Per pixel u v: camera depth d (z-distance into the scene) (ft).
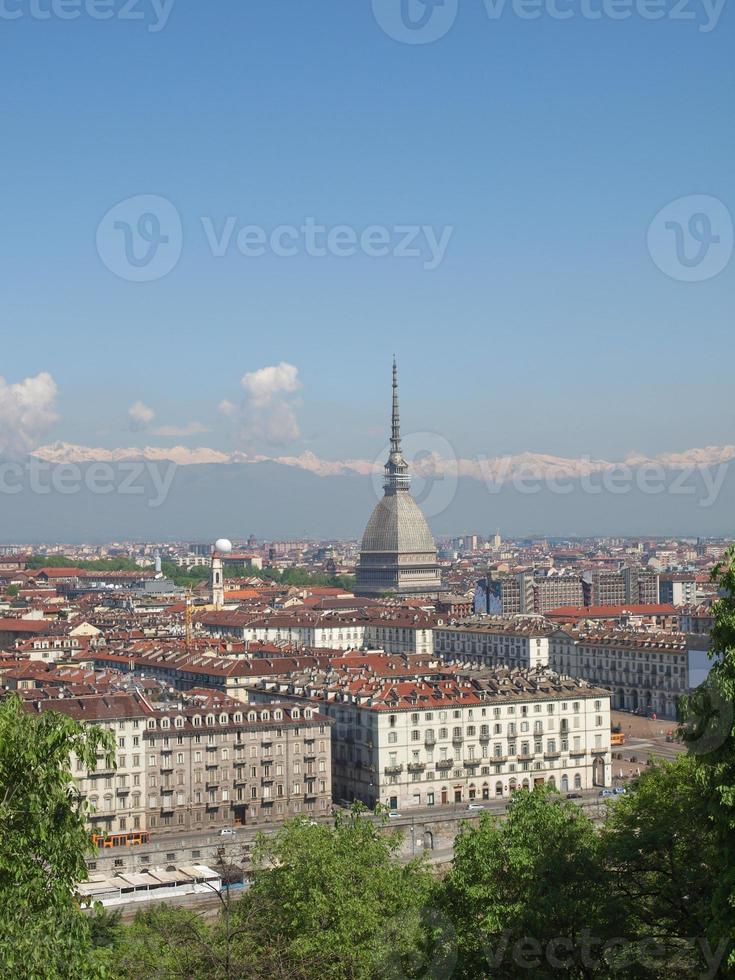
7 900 291.79
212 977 414.00
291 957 436.35
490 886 461.37
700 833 436.35
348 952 456.04
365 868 504.84
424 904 480.23
